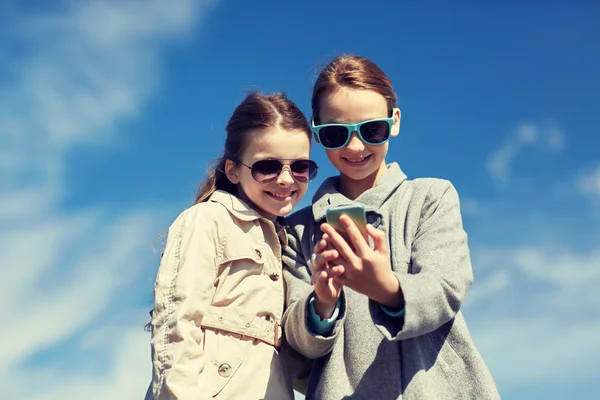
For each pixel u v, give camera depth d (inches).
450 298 48.8
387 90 56.4
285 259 56.6
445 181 55.8
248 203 58.4
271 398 51.9
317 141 56.9
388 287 46.2
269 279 55.1
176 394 47.9
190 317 50.3
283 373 53.5
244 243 54.7
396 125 57.9
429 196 54.5
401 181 56.2
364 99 55.0
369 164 55.5
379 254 45.8
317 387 50.9
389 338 46.3
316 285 47.4
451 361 50.0
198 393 48.3
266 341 53.2
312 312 49.8
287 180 56.4
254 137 57.2
